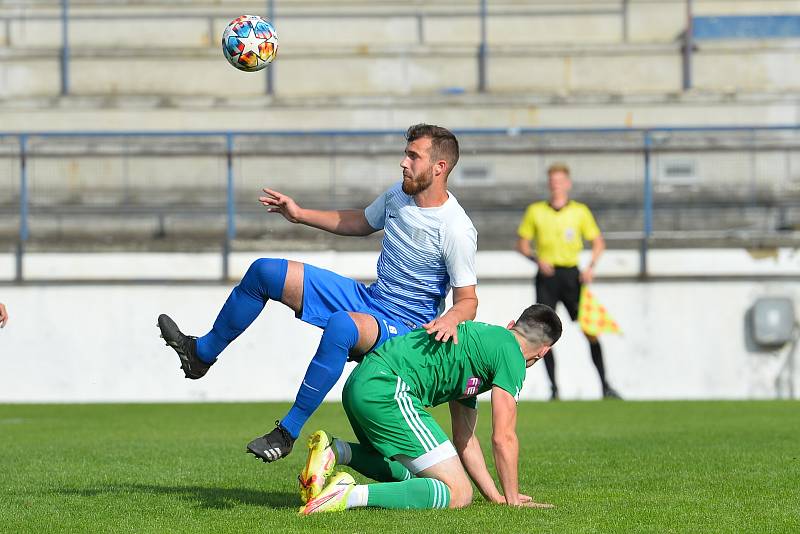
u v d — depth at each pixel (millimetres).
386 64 73438
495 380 20219
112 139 64250
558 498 21969
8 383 53750
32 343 53906
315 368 20172
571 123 70562
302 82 73438
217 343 21922
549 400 49812
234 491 23312
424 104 70750
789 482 24203
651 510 20359
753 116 70312
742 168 61844
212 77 73312
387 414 20016
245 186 61500
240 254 54250
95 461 28750
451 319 20125
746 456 28922
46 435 36594
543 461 28234
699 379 53812
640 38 75938
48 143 63469
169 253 54219
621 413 43406
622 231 60688
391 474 21781
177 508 20812
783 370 53656
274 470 27047
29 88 73000
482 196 62250
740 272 53812
